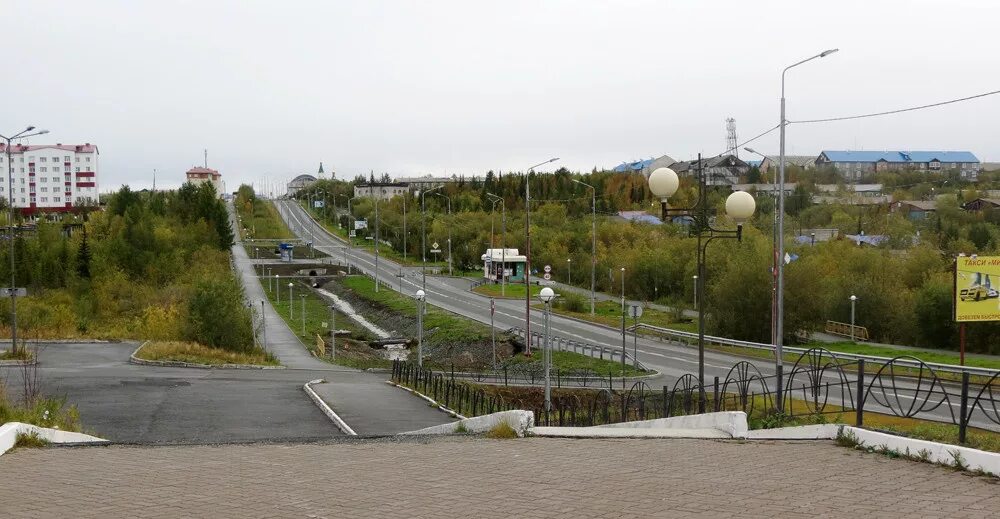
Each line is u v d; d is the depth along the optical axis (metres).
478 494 8.66
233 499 8.44
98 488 8.92
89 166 178.62
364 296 82.06
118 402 24.86
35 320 56.25
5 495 8.49
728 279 51.03
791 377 15.84
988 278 31.50
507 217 116.62
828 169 150.75
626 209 125.94
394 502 8.30
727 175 139.00
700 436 13.34
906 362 16.05
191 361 39.72
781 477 9.19
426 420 22.27
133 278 81.62
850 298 48.94
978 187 119.56
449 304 71.56
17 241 75.31
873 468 9.53
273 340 58.97
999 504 7.67
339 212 177.62
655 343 49.97
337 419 21.83
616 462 10.66
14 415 13.77
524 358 46.53
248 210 175.62
